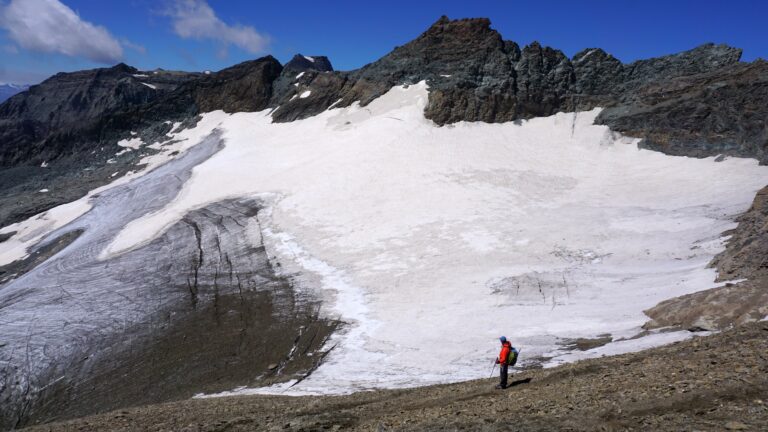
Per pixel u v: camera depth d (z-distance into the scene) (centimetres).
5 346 3919
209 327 4000
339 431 1281
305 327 3781
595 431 927
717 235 4244
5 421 3178
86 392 3341
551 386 1416
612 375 1347
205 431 1405
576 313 3253
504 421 1083
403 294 4094
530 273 4091
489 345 2959
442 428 1120
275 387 2753
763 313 2166
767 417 816
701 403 948
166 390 3212
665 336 2362
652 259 4141
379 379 2628
